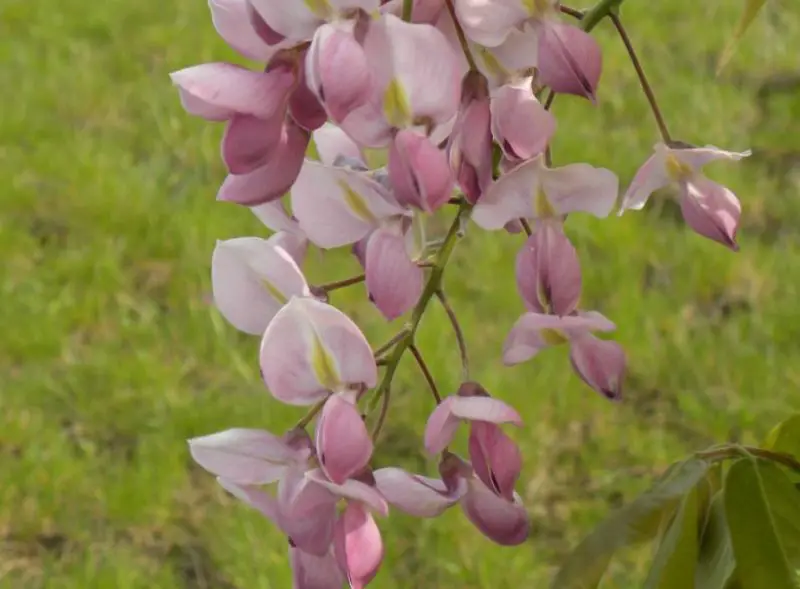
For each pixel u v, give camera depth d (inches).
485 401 18.9
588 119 61.6
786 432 21.1
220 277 19.3
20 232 54.4
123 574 38.2
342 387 18.8
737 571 19.6
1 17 77.9
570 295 19.5
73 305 50.4
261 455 18.8
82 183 58.3
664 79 64.9
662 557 19.7
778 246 52.1
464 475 19.4
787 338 46.4
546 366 44.8
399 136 18.2
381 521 39.2
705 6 72.6
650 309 48.2
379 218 19.1
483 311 48.8
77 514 40.9
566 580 20.1
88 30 76.3
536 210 19.4
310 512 18.5
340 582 18.9
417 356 19.3
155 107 65.6
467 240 52.8
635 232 52.1
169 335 48.9
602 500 40.5
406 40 18.1
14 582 39.0
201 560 39.4
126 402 45.3
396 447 43.0
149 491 41.1
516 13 18.6
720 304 48.9
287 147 18.3
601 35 69.7
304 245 20.1
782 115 60.7
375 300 19.0
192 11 78.8
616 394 20.1
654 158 20.6
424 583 37.8
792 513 19.6
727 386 44.4
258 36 18.3
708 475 20.0
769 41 67.3
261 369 18.8
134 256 53.6
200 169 60.3
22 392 45.9
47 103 66.7
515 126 18.7
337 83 17.6
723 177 56.0
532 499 40.7
